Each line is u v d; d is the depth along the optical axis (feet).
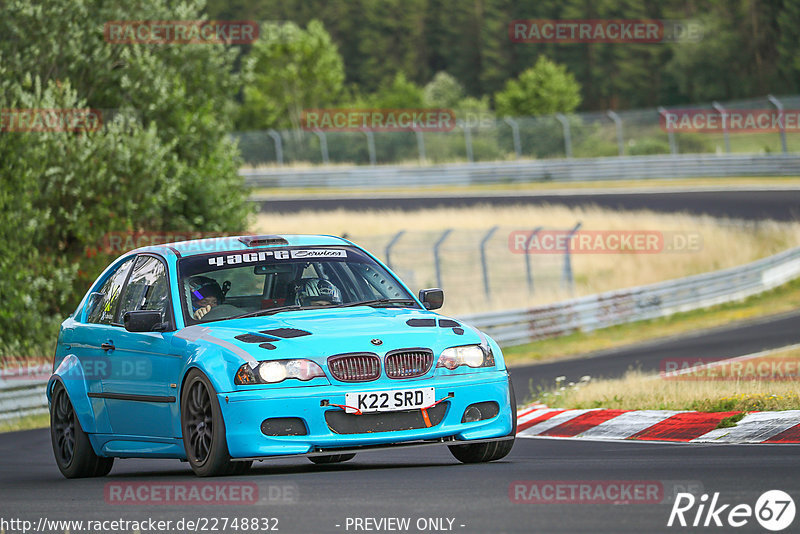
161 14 280.31
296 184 579.48
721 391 126.72
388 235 426.92
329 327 85.92
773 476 71.51
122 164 252.21
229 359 82.53
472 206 501.56
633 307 317.22
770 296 346.74
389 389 82.38
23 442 158.51
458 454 91.91
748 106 600.39
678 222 435.53
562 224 437.99
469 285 359.46
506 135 646.74
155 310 92.43
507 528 56.29
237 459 81.35
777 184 533.14
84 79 269.85
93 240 249.34
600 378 194.18
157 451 91.50
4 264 231.91
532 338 290.35
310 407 81.05
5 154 237.66
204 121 281.33
